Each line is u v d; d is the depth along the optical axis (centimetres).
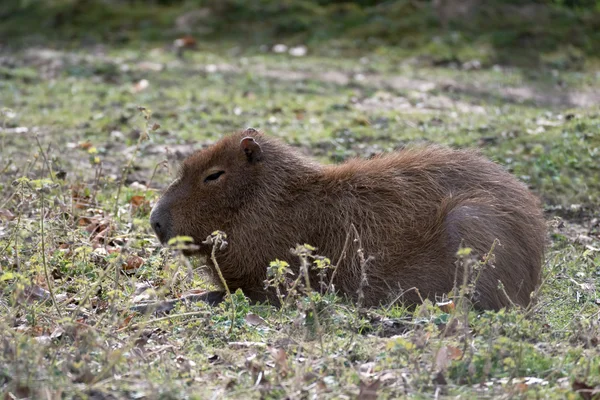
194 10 2992
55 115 1928
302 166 1052
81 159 1623
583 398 738
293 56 2652
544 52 2650
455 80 2344
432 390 759
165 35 2859
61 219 1221
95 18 2981
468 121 1858
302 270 863
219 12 2959
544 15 2825
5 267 1017
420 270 966
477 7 2856
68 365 771
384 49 2692
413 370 777
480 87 2278
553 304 1013
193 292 1050
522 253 962
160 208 1071
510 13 2841
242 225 1039
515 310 895
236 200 1046
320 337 823
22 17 3012
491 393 748
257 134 1082
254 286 1045
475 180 1005
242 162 1052
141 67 2427
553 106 2078
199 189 1059
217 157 1062
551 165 1552
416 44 2714
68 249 1120
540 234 998
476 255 913
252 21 2920
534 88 2284
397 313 937
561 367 795
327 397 740
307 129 1825
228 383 771
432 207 986
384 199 1003
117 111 1967
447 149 1074
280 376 781
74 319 859
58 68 2391
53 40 2852
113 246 1201
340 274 996
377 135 1772
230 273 1047
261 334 895
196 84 2250
